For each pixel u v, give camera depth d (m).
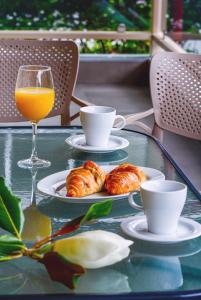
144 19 5.80
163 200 1.18
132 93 5.39
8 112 2.58
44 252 1.05
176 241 1.18
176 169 1.63
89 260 1.04
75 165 1.64
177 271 1.11
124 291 1.05
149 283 1.08
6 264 1.12
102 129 1.74
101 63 5.64
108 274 1.10
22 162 1.64
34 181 1.52
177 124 2.43
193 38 4.81
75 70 2.57
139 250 1.18
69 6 5.79
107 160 1.69
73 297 1.02
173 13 5.37
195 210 1.38
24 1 5.75
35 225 1.28
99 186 1.41
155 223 1.20
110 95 5.31
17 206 1.07
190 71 2.43
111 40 5.83
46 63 2.60
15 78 2.60
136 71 5.67
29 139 1.85
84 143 1.78
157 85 2.43
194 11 4.78
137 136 1.91
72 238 1.05
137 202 1.40
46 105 1.72
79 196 1.38
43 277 1.09
